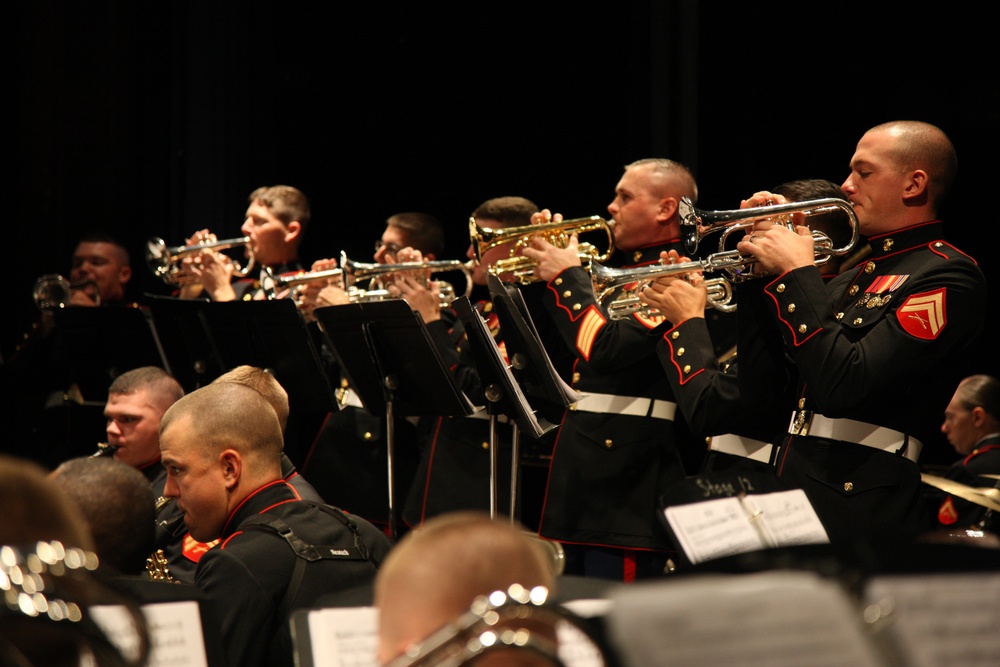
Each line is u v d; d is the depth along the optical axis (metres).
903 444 4.86
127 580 3.47
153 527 4.41
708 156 9.93
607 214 10.88
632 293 6.49
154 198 11.67
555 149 11.12
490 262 7.32
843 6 9.40
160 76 11.72
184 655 3.34
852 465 4.84
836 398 4.69
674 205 6.90
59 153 11.66
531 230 7.12
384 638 2.10
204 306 7.48
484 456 7.62
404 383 6.67
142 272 11.61
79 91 11.66
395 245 9.10
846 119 9.40
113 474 4.31
